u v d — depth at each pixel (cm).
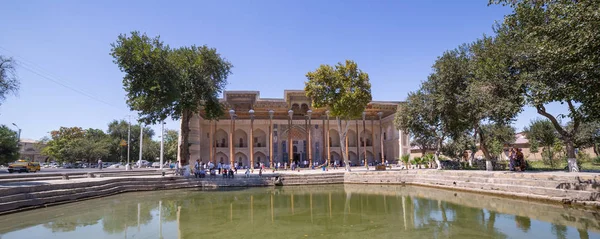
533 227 877
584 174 1252
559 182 1254
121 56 1973
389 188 2059
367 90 2741
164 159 6844
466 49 2042
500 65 1491
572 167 1545
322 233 853
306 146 4512
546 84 1174
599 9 789
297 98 4141
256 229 910
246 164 4450
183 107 2289
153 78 2020
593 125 2600
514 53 1416
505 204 1275
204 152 4303
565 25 905
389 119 4534
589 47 862
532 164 2752
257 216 1115
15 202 1198
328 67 2692
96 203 1467
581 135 2617
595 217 979
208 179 2255
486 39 1709
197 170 2359
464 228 884
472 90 1661
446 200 1439
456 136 2380
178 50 2427
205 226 956
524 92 1438
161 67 2072
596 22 815
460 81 2012
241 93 4025
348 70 2698
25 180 1770
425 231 859
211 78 2648
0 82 1407
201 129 4272
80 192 1558
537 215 1039
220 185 2228
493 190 1554
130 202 1501
